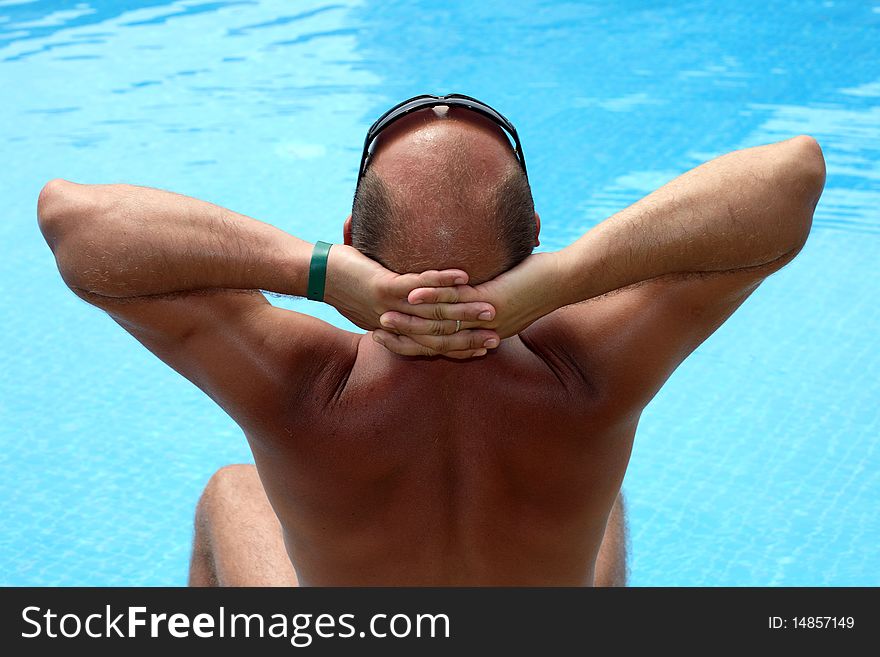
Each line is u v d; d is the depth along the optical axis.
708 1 6.25
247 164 4.75
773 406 3.50
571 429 1.45
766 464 3.28
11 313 3.96
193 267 1.38
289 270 1.39
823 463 3.27
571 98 5.24
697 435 3.40
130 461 3.34
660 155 4.78
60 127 5.03
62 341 3.84
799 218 1.42
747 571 2.91
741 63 5.52
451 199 1.32
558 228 4.32
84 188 1.43
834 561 2.93
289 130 5.01
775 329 3.84
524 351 1.46
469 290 1.32
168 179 4.63
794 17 6.00
